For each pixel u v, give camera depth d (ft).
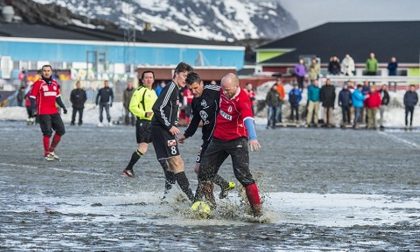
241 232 57.21
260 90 321.73
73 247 50.34
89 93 315.78
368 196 79.77
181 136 70.69
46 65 116.06
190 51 445.37
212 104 66.85
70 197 75.87
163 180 91.66
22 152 130.62
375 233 57.21
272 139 179.93
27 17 500.33
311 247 51.44
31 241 52.34
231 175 97.50
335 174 101.96
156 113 72.95
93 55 414.41
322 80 291.58
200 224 60.90
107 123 248.93
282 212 67.87
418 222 62.64
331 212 68.08
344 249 50.88
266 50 497.87
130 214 65.41
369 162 120.88
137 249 49.93
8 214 64.39
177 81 73.97
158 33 483.92
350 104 244.22
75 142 157.79
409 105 246.47
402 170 108.47
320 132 215.10
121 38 446.60
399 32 475.72
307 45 483.92
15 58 399.85
